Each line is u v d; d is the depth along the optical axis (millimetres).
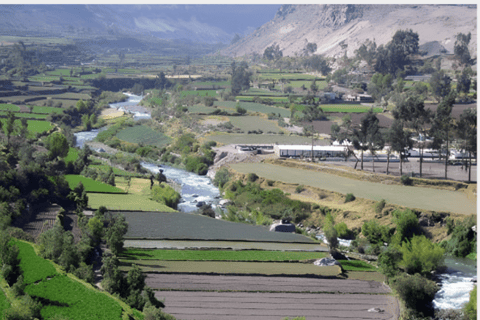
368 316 78188
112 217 113500
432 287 84125
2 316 62625
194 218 130875
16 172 123062
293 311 78562
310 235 125250
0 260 78312
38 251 87188
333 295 85312
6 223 96062
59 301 71250
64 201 126188
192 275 90250
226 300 81125
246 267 95375
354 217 128875
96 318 67250
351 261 104312
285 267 96562
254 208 141875
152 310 70375
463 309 81250
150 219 124938
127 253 99312
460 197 137250
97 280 83438
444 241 114375
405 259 96938
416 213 122562
